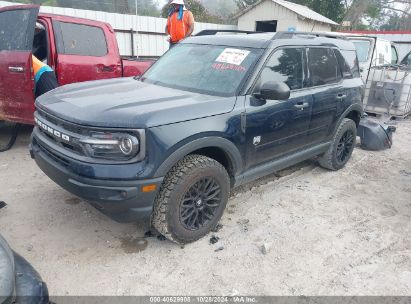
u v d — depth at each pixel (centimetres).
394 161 600
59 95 343
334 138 499
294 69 407
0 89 500
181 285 286
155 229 327
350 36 945
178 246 333
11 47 490
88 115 283
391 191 479
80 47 567
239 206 412
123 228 355
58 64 537
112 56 605
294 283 295
